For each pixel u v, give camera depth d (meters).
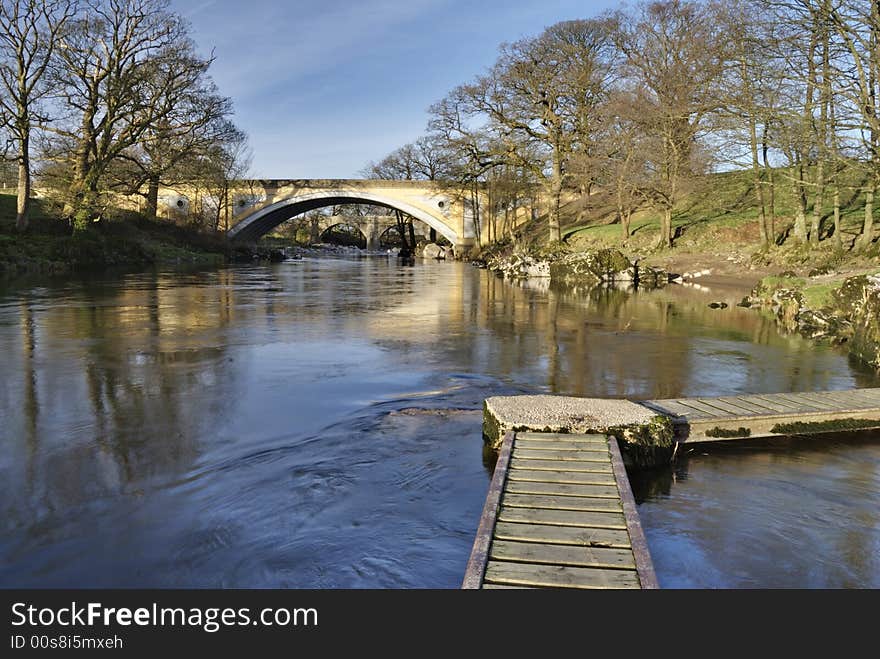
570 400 7.54
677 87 37.88
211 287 27.17
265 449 6.70
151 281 29.70
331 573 4.39
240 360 11.39
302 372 10.48
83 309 18.45
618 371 11.08
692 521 5.29
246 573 4.38
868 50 21.33
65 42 39.47
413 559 4.57
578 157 47.91
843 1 21.69
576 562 4.14
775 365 11.84
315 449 6.73
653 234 46.72
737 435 7.43
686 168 40.84
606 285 32.25
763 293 22.31
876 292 12.44
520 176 61.44
